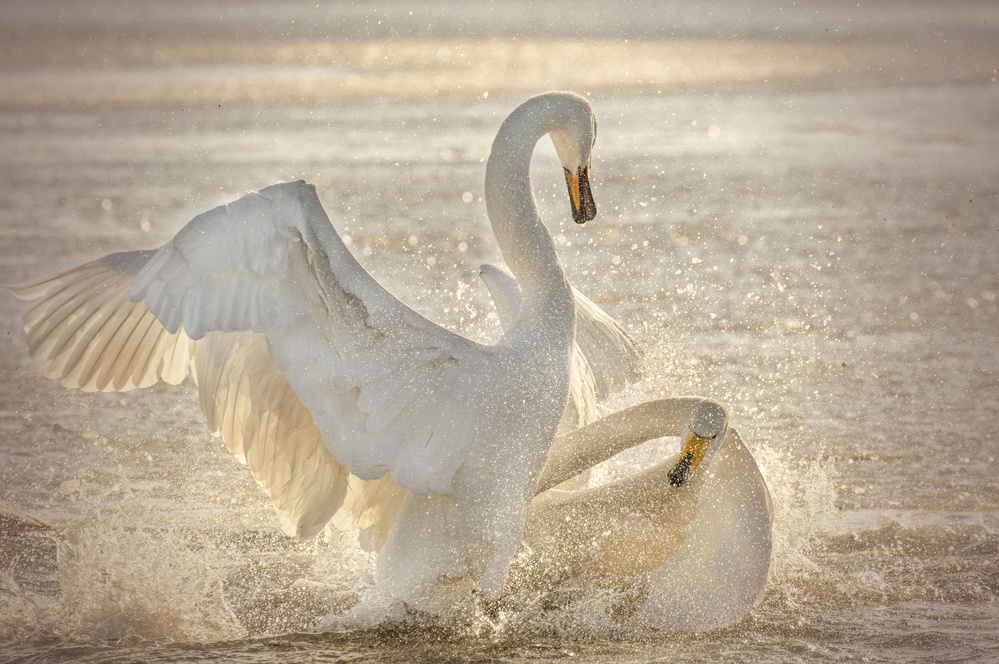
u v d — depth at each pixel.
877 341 16.03
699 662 7.74
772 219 24.56
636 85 51.88
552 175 29.28
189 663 7.76
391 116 41.78
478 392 7.81
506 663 7.78
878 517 10.35
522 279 8.55
